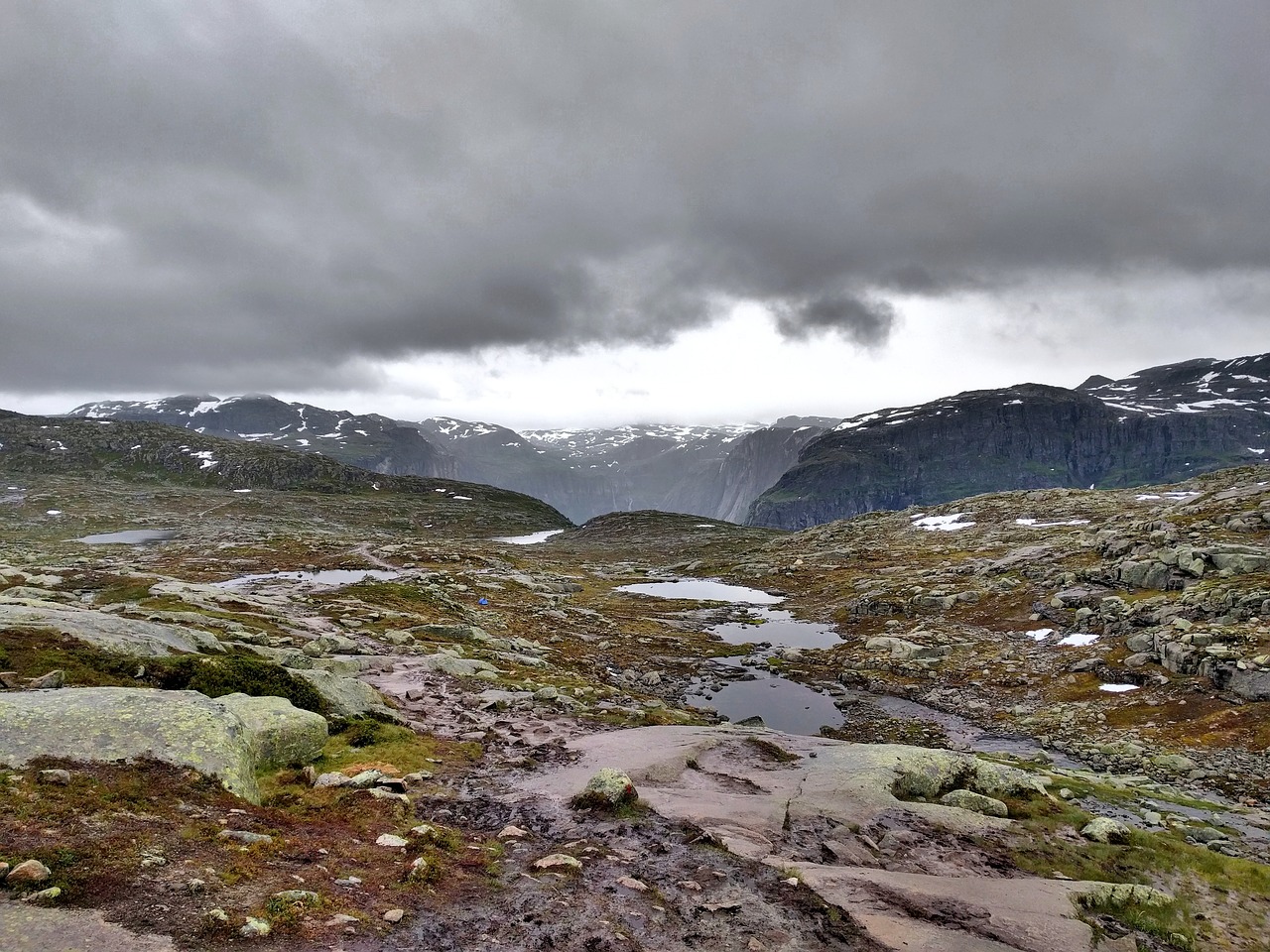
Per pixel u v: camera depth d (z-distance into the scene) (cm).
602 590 13050
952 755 2767
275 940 992
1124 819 2756
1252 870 1977
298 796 1734
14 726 1461
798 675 6662
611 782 2050
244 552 12119
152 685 2252
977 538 13212
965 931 1441
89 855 1077
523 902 1347
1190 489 13650
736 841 1817
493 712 3406
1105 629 6188
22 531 16612
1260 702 4234
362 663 4038
